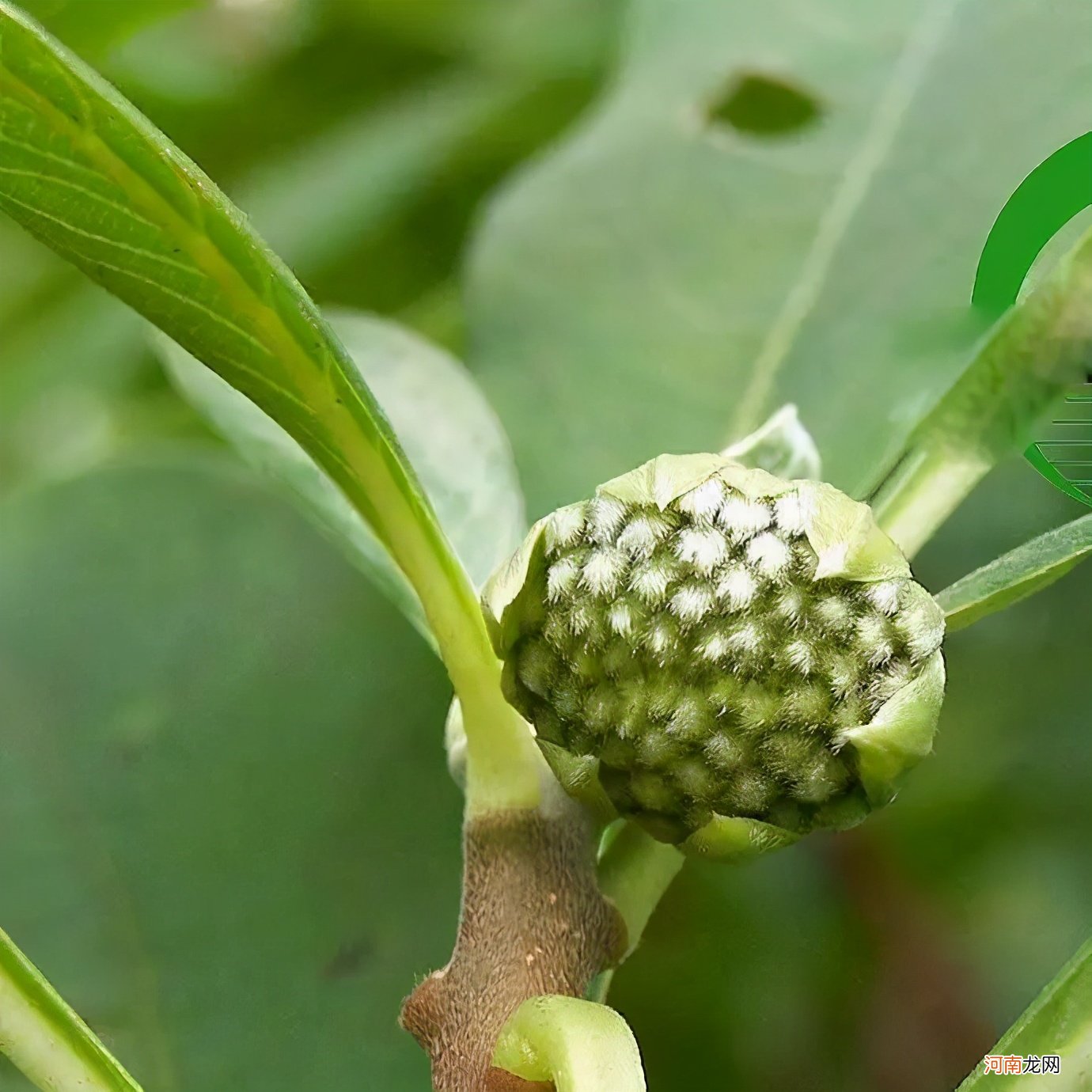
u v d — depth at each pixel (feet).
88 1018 0.70
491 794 0.61
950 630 0.61
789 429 0.64
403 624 0.73
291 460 0.66
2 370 0.77
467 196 0.83
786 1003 0.73
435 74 0.85
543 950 0.60
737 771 0.60
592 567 0.60
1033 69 0.70
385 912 0.71
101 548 0.73
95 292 0.78
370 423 0.59
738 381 0.69
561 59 0.84
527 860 0.60
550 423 0.69
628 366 0.69
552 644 0.60
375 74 0.85
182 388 0.67
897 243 0.70
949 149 0.70
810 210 0.70
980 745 0.75
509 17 0.85
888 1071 0.73
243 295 0.58
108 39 0.77
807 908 0.74
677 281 0.70
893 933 0.74
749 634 0.60
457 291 0.80
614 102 0.72
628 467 0.69
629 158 0.71
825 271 0.69
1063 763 0.75
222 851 0.71
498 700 0.60
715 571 0.60
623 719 0.60
